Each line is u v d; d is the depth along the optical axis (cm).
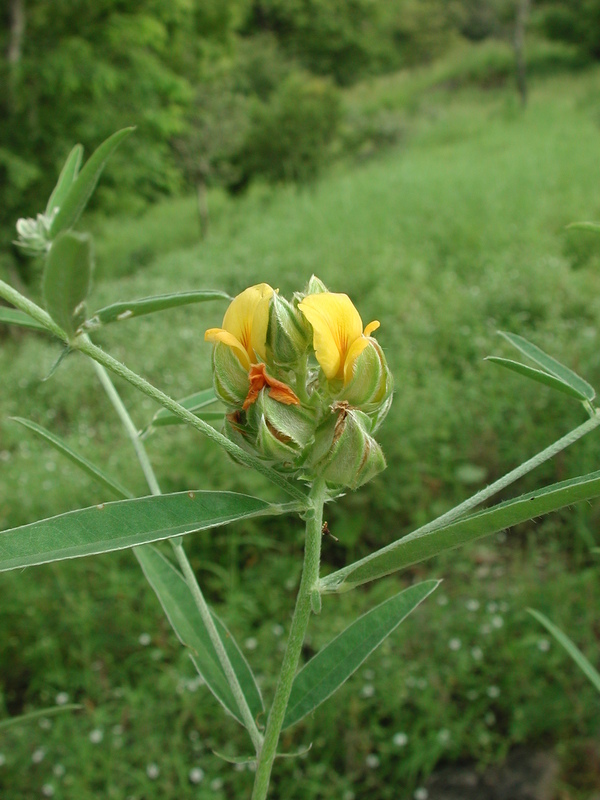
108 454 594
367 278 882
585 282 721
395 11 3566
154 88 1499
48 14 1395
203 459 505
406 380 564
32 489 532
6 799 334
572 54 2681
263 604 421
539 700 338
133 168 1452
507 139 1695
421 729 341
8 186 1323
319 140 1944
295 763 335
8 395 781
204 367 714
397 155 1900
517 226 979
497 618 366
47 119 1358
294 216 1438
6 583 420
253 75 2531
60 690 388
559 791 317
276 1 3403
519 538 451
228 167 1762
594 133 1510
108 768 329
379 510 472
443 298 741
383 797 326
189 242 1669
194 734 348
